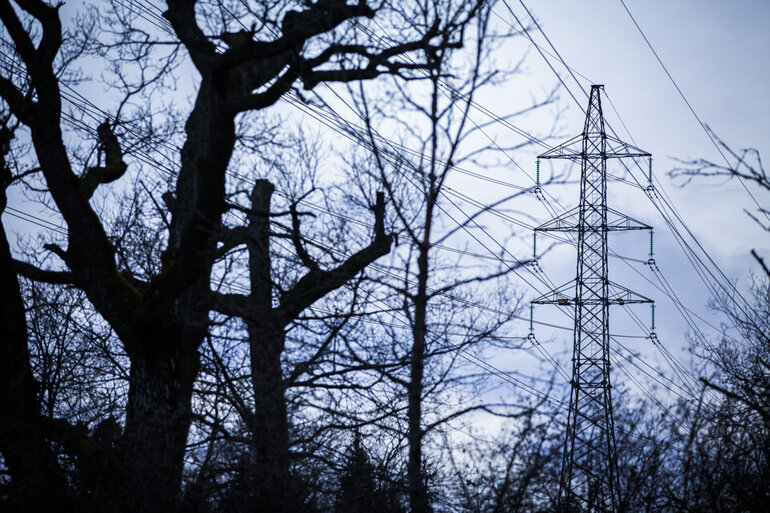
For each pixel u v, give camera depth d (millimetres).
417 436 10578
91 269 13688
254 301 13531
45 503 12625
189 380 13648
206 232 12461
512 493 11320
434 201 10047
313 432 13789
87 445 13625
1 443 12711
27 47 13594
